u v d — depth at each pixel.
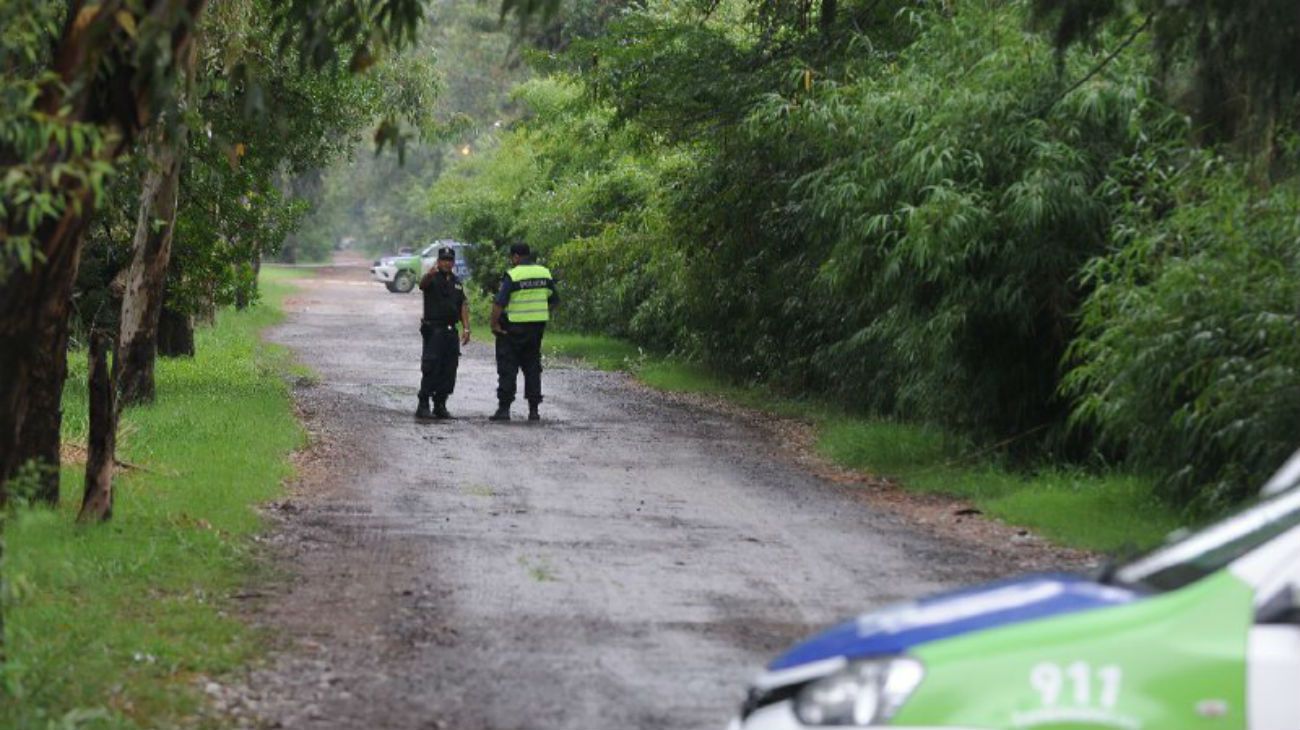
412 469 21.19
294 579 13.66
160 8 9.37
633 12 34.72
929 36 23.22
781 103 26.48
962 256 19.94
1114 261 18.33
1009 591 6.67
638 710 9.75
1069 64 20.22
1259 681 5.62
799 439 25.95
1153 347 15.98
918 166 20.50
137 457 20.08
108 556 13.48
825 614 12.55
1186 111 18.39
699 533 16.52
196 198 28.78
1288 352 15.23
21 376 9.19
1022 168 20.50
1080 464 20.78
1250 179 17.42
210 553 14.16
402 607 12.63
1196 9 16.70
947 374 21.75
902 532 16.80
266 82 24.80
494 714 9.66
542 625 12.05
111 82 9.47
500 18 12.24
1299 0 16.05
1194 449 16.48
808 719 6.14
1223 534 6.91
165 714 9.39
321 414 27.97
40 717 8.90
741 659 11.05
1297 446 15.03
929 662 5.96
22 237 8.45
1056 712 5.71
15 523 9.94
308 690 10.15
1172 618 5.80
